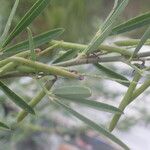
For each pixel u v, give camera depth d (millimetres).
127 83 148
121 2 139
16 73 140
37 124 464
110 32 143
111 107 130
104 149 586
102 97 476
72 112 129
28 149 532
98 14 336
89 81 459
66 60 145
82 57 139
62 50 158
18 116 150
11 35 146
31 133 484
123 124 474
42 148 556
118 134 532
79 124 492
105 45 140
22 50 147
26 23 147
